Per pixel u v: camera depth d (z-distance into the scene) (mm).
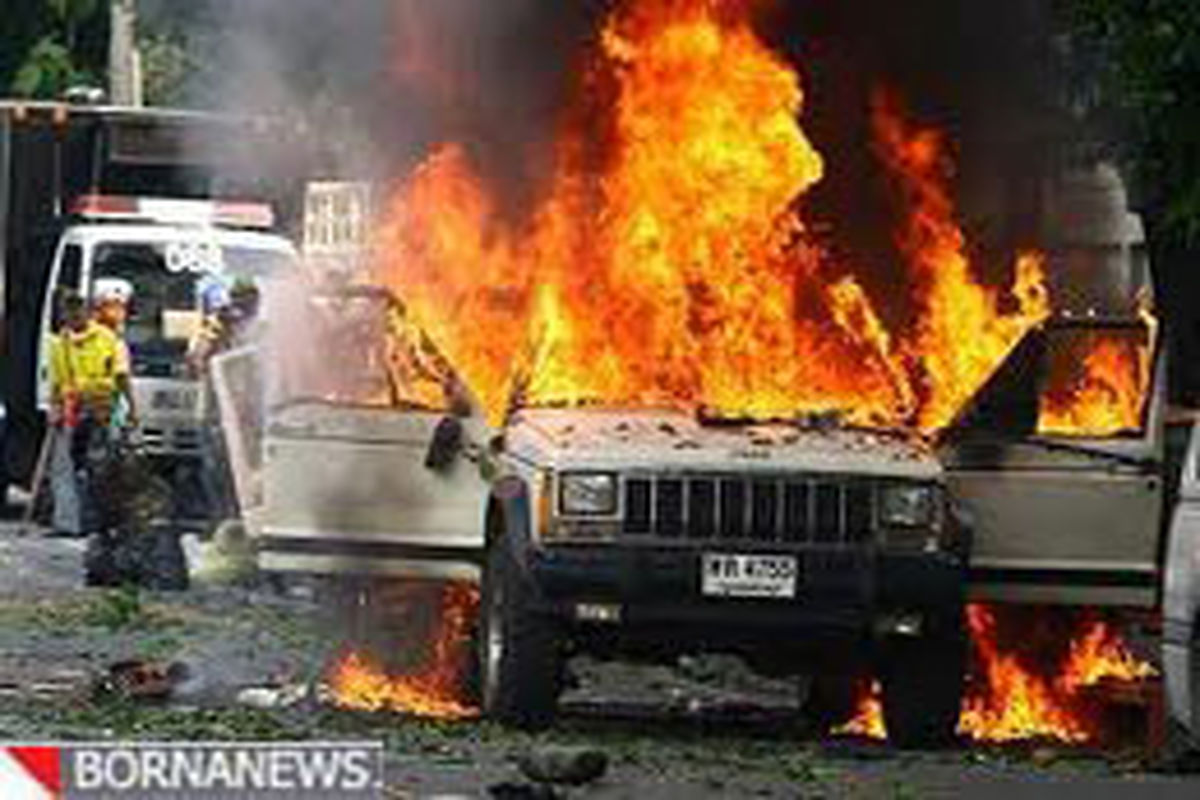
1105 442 29312
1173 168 31859
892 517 27156
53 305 58812
